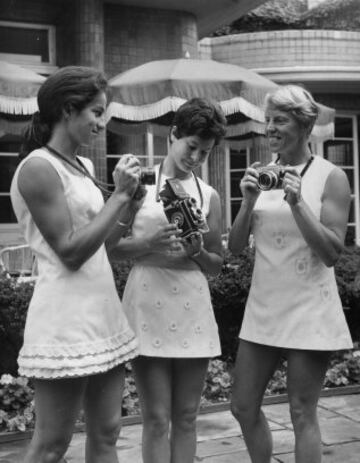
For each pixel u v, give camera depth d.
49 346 2.01
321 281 2.53
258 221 2.64
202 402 4.31
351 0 14.46
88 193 2.14
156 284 2.54
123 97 6.12
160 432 2.53
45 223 2.02
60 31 8.95
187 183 2.62
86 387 2.22
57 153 2.12
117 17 8.95
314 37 11.15
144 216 2.51
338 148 11.91
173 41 9.28
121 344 2.20
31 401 3.95
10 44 8.78
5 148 9.04
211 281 4.80
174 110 6.01
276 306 2.56
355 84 11.43
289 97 2.49
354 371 4.83
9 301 4.19
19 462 3.34
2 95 5.80
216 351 2.63
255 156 10.63
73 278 2.07
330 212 2.50
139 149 9.30
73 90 2.06
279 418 4.07
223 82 6.08
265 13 14.18
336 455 3.43
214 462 3.35
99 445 2.26
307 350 2.51
